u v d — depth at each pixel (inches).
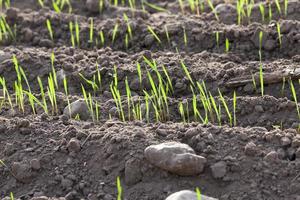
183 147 259.8
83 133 284.5
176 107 310.8
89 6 412.5
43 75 343.3
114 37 377.7
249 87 317.1
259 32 355.9
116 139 272.8
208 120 301.9
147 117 300.4
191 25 375.9
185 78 325.7
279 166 259.6
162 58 343.0
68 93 334.3
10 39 387.9
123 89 331.9
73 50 367.2
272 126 292.4
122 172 266.7
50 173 274.4
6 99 327.6
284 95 312.3
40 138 288.8
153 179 261.6
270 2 387.2
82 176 271.3
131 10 410.3
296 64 330.3
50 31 378.9
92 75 336.8
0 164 280.4
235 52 357.1
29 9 417.7
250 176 258.2
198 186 257.9
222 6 393.1
